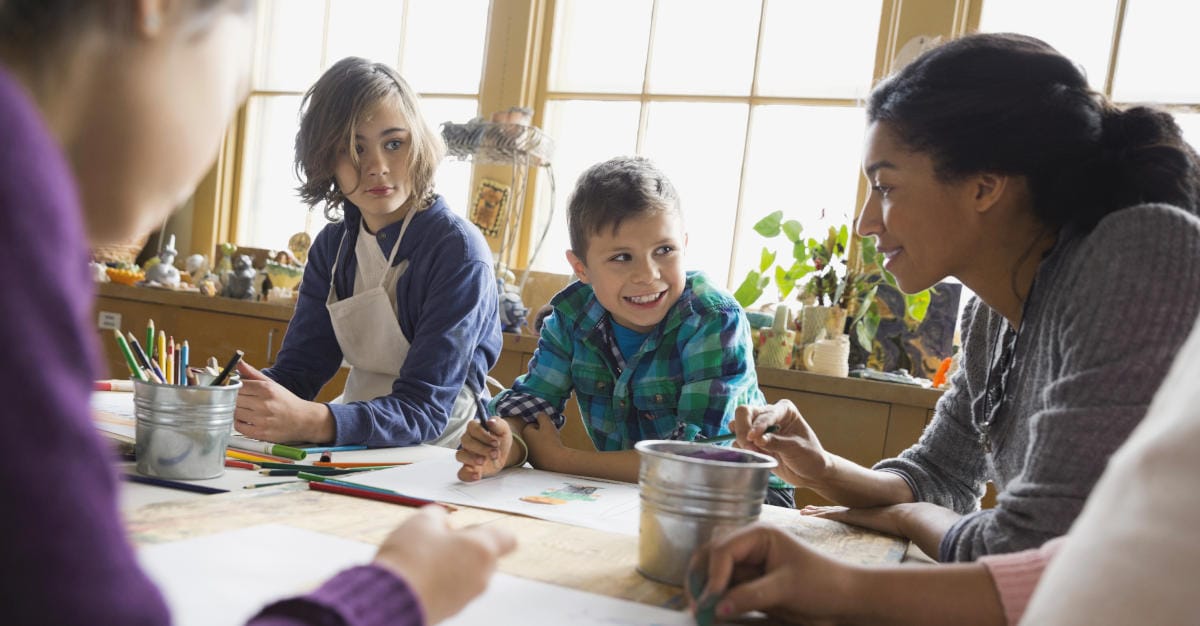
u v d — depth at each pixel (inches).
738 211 111.8
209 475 37.3
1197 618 12.5
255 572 24.3
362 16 136.9
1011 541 29.8
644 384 55.2
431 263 63.6
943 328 95.1
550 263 121.3
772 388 90.2
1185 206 32.8
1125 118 34.9
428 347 59.2
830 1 107.7
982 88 34.4
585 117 120.3
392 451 50.7
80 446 12.2
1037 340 36.1
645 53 117.4
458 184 127.6
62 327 12.3
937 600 23.9
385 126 61.9
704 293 54.7
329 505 33.3
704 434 50.9
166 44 15.1
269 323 117.7
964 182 34.9
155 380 38.2
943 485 44.4
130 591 12.4
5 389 11.5
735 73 112.7
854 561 32.9
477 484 40.7
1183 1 91.9
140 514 29.6
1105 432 28.5
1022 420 37.4
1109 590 13.1
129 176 15.5
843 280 95.5
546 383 57.5
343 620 15.4
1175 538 12.9
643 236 52.9
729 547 24.4
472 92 129.2
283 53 142.5
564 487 42.1
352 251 67.4
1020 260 36.3
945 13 99.8
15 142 12.2
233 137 144.9
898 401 84.7
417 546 18.1
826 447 87.8
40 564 11.5
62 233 12.6
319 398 113.8
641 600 25.5
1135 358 28.8
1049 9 97.3
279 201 142.9
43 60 14.1
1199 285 29.1
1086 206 34.3
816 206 108.3
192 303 122.1
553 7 121.6
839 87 107.3
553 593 25.2
